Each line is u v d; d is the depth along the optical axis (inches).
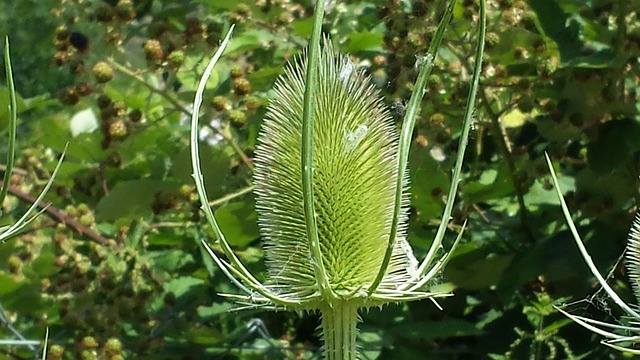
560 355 20.6
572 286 21.0
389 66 19.3
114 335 20.0
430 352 20.3
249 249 22.4
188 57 21.9
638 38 19.5
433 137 20.3
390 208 12.1
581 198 20.7
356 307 11.7
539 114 22.8
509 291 20.5
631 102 20.3
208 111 20.8
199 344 20.8
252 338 21.6
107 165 21.5
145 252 21.1
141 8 21.4
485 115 22.2
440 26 10.6
